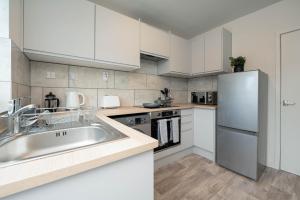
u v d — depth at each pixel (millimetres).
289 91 1906
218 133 2104
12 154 761
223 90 2020
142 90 2541
